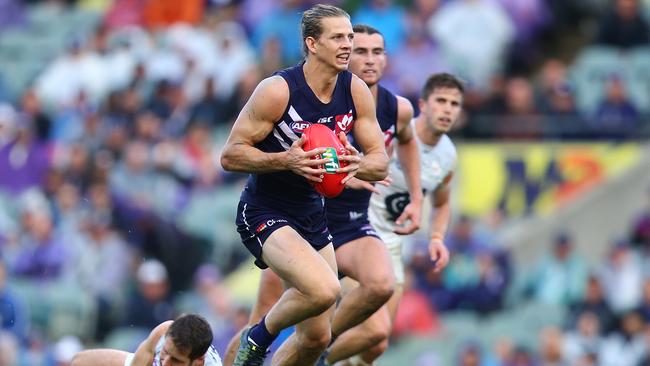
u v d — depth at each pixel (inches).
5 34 2871.6
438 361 1977.1
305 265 1014.4
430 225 1295.5
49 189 2273.6
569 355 1955.0
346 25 992.2
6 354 1868.8
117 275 2102.6
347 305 1151.0
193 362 1031.0
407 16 2388.0
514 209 2230.6
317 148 984.9
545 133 2250.2
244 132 999.6
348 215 1180.5
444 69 2287.2
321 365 1213.7
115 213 2151.8
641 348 1950.1
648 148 2246.6
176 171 2251.5
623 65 2400.3
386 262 1153.4
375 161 1020.5
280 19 2429.9
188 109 2364.7
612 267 2069.4
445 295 2050.9
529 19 2472.9
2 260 2022.6
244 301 2089.1
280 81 995.9
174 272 2133.4
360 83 1022.4
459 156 2244.1
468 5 2389.3
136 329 2030.0
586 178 2237.9
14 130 2365.9
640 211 2225.6
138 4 2714.1
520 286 2113.7
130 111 2369.6
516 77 2454.5
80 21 2876.5
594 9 2564.0
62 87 2536.9
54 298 2076.8
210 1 2640.3
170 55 2456.9
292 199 1046.4
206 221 2215.8
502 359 1924.2
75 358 1136.8
